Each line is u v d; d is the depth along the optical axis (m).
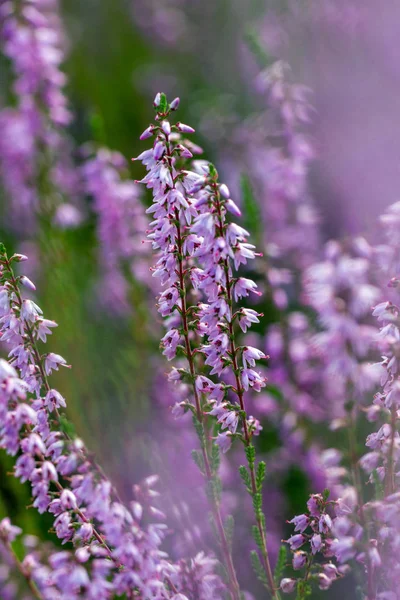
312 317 8.31
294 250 9.05
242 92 12.70
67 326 8.30
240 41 12.94
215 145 10.88
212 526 4.90
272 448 8.18
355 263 3.34
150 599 4.34
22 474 4.30
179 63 15.17
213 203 4.16
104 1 16.03
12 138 9.99
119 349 8.95
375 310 4.04
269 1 12.57
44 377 4.62
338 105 10.22
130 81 14.85
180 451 7.35
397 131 9.59
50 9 14.16
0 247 4.58
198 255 4.20
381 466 4.73
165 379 8.02
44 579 4.45
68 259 9.85
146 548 4.08
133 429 7.69
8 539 4.46
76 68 14.44
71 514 4.61
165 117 4.46
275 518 7.69
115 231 9.25
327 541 4.64
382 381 4.10
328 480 5.22
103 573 4.03
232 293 4.45
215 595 5.06
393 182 9.39
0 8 9.99
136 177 12.31
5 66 12.73
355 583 6.16
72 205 11.02
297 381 7.86
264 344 8.36
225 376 6.72
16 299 4.72
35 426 4.43
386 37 10.00
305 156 9.12
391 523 4.22
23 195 10.17
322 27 10.55
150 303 9.24
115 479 6.93
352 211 9.62
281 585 4.82
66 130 13.04
